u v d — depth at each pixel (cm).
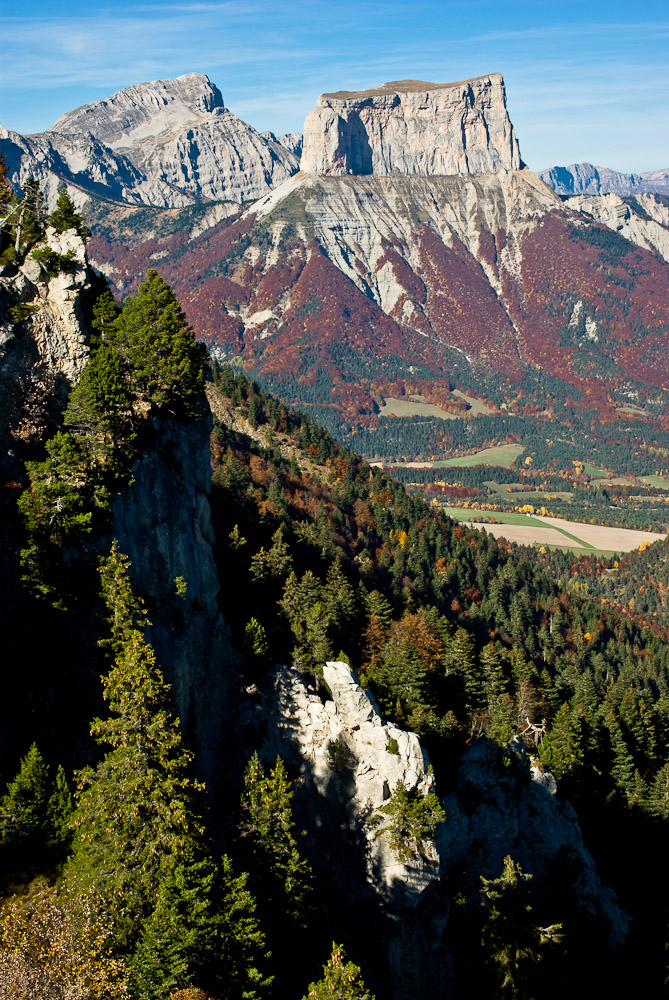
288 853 5525
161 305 7169
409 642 9600
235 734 7300
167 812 4553
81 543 5972
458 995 6644
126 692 4709
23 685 5362
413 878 6681
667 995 7312
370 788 7056
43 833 4819
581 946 7506
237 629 8450
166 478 7238
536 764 8675
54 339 6744
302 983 5284
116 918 4266
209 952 4350
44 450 6494
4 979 3488
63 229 7200
